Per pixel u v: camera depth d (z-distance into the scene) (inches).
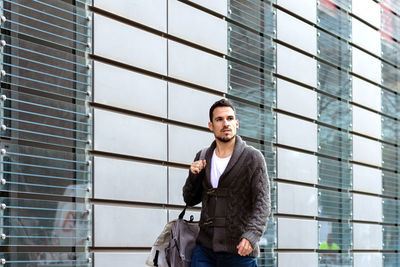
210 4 396.8
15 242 273.9
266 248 426.3
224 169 239.8
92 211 313.1
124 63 336.2
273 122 439.2
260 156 238.2
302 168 464.4
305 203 465.1
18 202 276.5
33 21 289.4
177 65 369.7
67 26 306.5
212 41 396.2
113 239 322.7
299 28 472.7
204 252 240.7
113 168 325.4
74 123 306.0
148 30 356.2
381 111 574.9
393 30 601.3
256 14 434.3
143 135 344.5
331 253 488.7
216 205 238.2
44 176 288.8
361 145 538.6
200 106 382.6
